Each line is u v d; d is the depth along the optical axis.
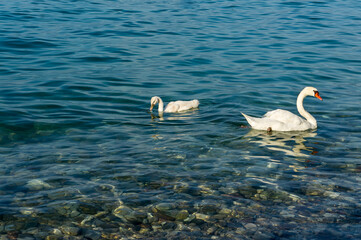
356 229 8.05
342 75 20.06
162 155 11.35
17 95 15.96
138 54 22.73
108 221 8.34
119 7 36.03
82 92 16.78
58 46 23.53
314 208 8.80
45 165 10.59
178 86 18.11
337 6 39.34
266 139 12.73
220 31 28.70
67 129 13.12
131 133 13.00
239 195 9.32
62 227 8.12
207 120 14.40
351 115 14.93
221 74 19.95
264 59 22.56
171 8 36.59
